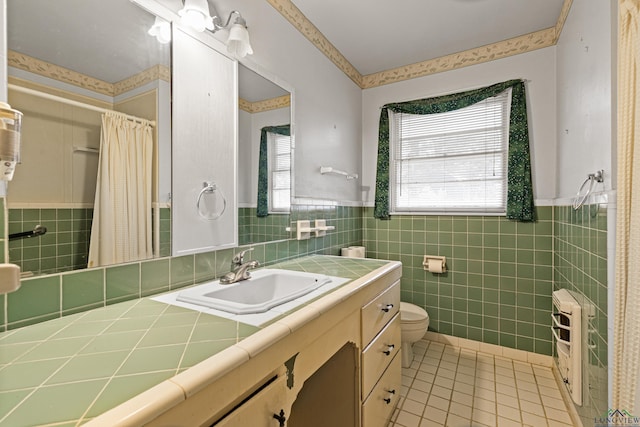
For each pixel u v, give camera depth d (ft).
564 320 5.31
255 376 2.38
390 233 9.12
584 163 4.96
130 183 3.56
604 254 3.84
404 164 9.05
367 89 9.48
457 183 8.36
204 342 2.36
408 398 6.03
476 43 7.77
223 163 4.77
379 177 9.07
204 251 4.44
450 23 6.90
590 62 4.64
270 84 5.72
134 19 3.59
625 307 3.08
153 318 2.89
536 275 7.31
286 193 6.16
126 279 3.48
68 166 3.04
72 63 3.07
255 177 5.42
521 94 7.29
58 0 2.97
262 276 4.73
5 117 2.06
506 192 7.75
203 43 4.42
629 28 2.97
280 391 2.66
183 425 1.82
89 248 3.19
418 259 8.72
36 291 2.79
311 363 3.14
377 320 4.76
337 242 8.07
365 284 4.27
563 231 6.26
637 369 2.68
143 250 3.67
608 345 3.67
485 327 7.88
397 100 9.02
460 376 6.81
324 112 7.50
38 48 2.83
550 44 7.11
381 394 4.88
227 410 2.20
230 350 2.22
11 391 1.73
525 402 5.88
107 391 1.72
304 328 2.96
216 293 3.88
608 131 3.86
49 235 2.89
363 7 6.37
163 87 3.90
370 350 4.49
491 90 7.63
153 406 1.62
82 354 2.17
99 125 3.28
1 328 2.58
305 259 6.29
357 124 9.24
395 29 7.14
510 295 7.60
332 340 3.53
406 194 9.02
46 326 2.70
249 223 5.28
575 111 5.49
